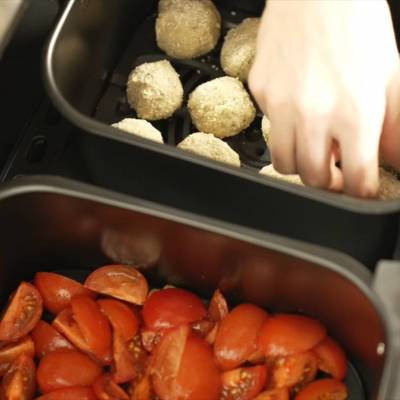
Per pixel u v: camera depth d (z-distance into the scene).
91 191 0.61
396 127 0.64
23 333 0.64
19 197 0.61
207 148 0.71
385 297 0.58
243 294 0.66
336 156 0.66
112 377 0.63
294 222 0.64
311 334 0.63
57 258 0.67
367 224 0.62
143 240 0.63
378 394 0.56
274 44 0.63
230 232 0.60
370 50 0.62
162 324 0.64
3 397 0.63
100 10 0.74
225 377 0.63
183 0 0.79
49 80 0.66
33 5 0.79
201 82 0.79
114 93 0.78
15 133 0.75
